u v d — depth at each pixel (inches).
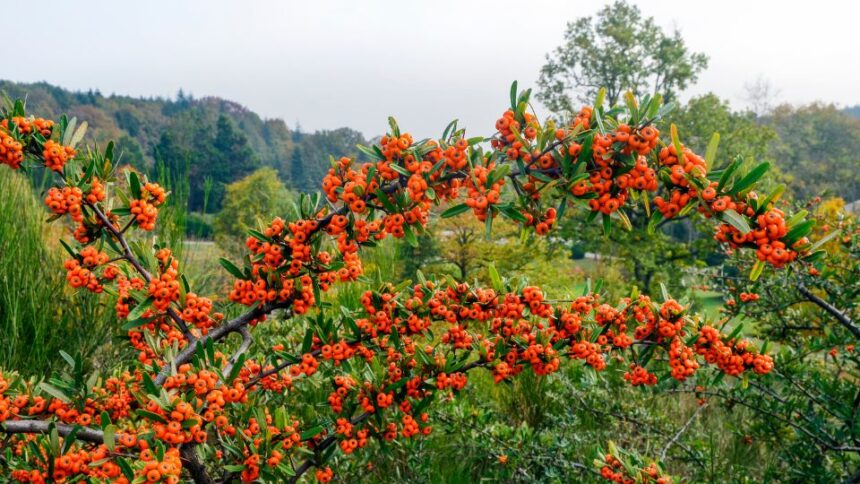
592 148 68.3
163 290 76.7
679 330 91.4
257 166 2773.1
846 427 137.9
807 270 146.7
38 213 168.6
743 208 63.6
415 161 73.9
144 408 66.6
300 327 149.9
